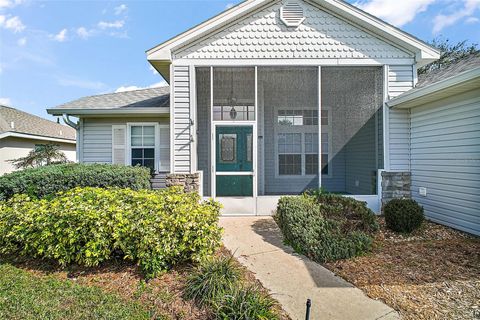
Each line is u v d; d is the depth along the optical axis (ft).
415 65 22.85
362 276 11.93
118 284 11.24
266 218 21.93
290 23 22.70
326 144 23.72
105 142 28.96
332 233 14.87
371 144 23.59
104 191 14.75
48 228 12.65
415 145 22.26
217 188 22.88
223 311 8.86
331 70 23.45
